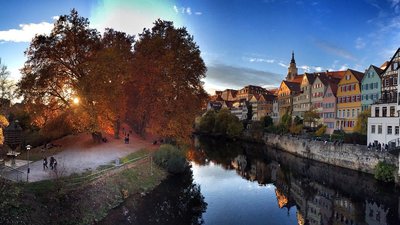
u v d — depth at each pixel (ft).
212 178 137.80
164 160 131.03
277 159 201.26
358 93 226.17
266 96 424.05
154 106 143.23
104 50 122.01
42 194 66.85
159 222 78.18
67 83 121.19
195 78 147.64
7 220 54.60
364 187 127.03
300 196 114.52
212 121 377.30
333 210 99.30
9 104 159.43
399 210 99.81
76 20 123.75
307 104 298.56
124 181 96.43
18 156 106.22
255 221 85.40
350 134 177.99
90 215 71.97
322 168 168.66
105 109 117.60
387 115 160.04
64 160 102.42
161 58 139.23
